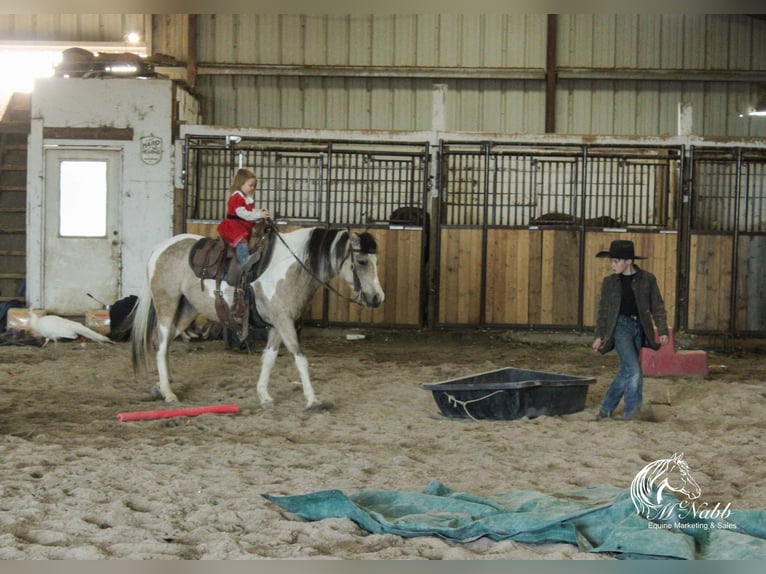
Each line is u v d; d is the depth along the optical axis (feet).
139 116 46.73
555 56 57.21
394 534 15.03
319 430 24.49
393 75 57.47
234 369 34.83
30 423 24.82
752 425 25.58
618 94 57.67
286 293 27.12
